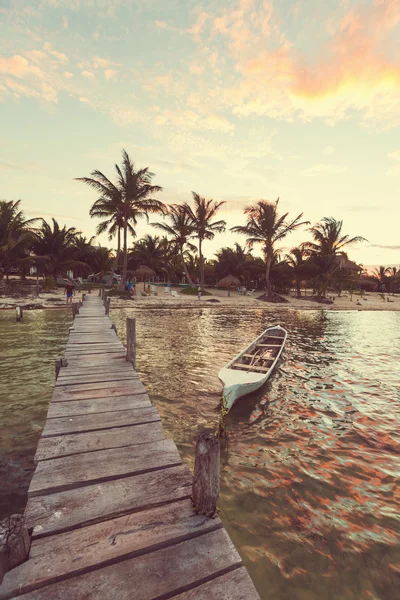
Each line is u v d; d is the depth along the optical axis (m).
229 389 6.48
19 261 31.36
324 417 6.89
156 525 2.67
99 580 2.17
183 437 5.76
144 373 9.55
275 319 24.70
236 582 2.21
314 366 11.36
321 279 43.72
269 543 3.46
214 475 2.79
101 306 23.25
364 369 11.16
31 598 2.03
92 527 2.64
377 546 3.46
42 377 8.73
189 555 2.40
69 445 3.97
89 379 6.58
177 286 53.22
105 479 3.31
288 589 2.94
